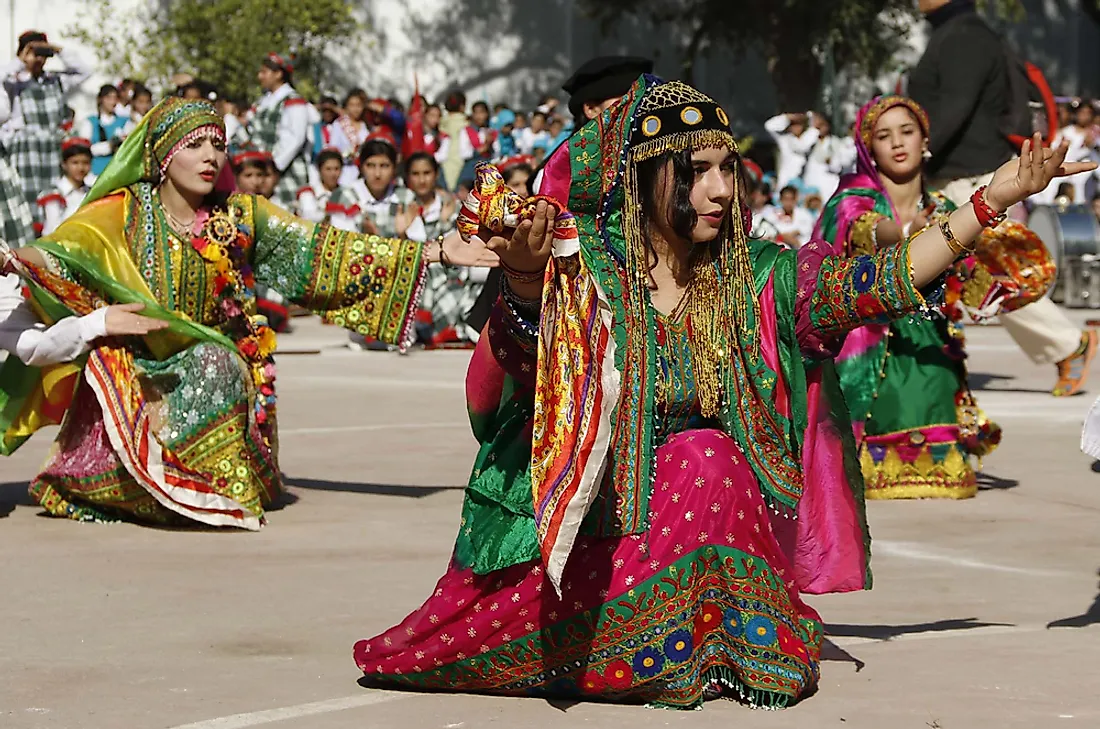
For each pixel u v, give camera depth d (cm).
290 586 693
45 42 2228
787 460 517
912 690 521
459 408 1328
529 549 493
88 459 853
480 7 3978
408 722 488
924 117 948
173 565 742
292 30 3366
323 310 888
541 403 473
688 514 494
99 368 838
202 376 845
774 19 3759
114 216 861
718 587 499
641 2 3969
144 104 2697
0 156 1955
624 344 499
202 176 861
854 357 927
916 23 4166
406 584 696
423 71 3950
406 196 1952
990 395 1405
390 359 1764
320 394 1418
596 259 505
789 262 514
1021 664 557
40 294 838
